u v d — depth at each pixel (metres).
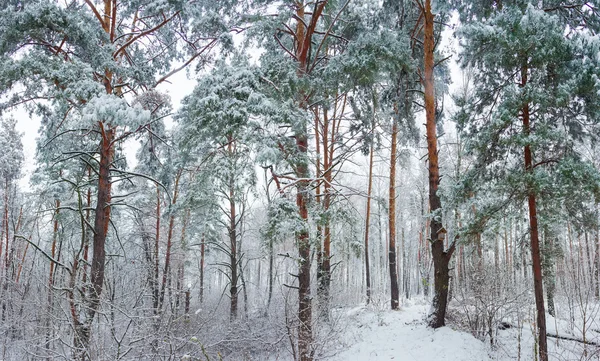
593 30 10.36
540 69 9.63
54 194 14.36
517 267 12.68
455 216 12.20
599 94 8.62
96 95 7.89
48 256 7.66
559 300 15.19
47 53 9.25
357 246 12.36
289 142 9.50
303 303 9.98
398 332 12.48
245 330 11.66
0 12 8.19
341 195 10.59
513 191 9.95
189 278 22.55
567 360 9.20
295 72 9.86
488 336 12.02
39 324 8.27
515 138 9.70
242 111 8.27
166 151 13.88
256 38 10.66
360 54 10.02
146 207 18.08
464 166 19.31
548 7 10.70
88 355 6.98
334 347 11.42
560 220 10.46
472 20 11.38
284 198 9.32
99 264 9.11
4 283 12.00
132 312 7.98
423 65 14.67
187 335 9.30
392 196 17.86
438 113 13.95
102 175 9.91
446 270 12.21
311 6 11.81
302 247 9.74
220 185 12.70
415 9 14.62
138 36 10.29
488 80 11.35
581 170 9.09
